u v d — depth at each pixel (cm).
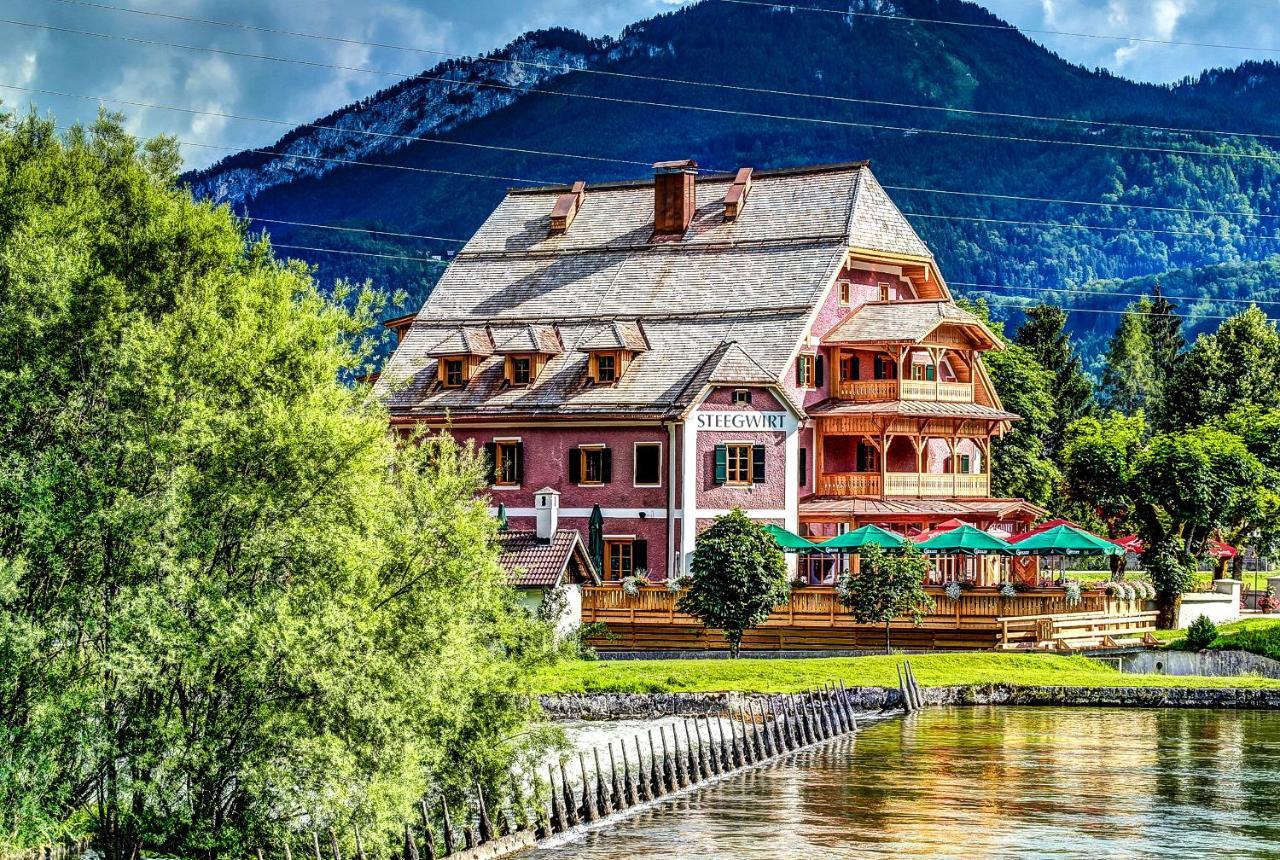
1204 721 5916
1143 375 15412
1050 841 4094
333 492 3606
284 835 3378
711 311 8275
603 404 7838
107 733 3381
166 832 3334
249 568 3556
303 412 3569
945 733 5634
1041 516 8712
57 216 4622
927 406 8275
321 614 3416
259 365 3741
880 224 8700
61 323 3750
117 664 3331
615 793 4359
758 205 8775
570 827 4131
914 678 6144
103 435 3691
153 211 5072
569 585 6800
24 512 3481
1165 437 7825
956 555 7750
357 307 3947
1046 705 6225
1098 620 7050
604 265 8731
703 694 5828
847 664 6362
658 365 8000
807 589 6944
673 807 4447
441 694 3619
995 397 8831
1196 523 7688
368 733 3403
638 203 9050
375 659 3438
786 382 7925
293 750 3350
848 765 5053
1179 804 4512
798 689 5931
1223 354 11012
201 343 3744
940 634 6850
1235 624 7438
